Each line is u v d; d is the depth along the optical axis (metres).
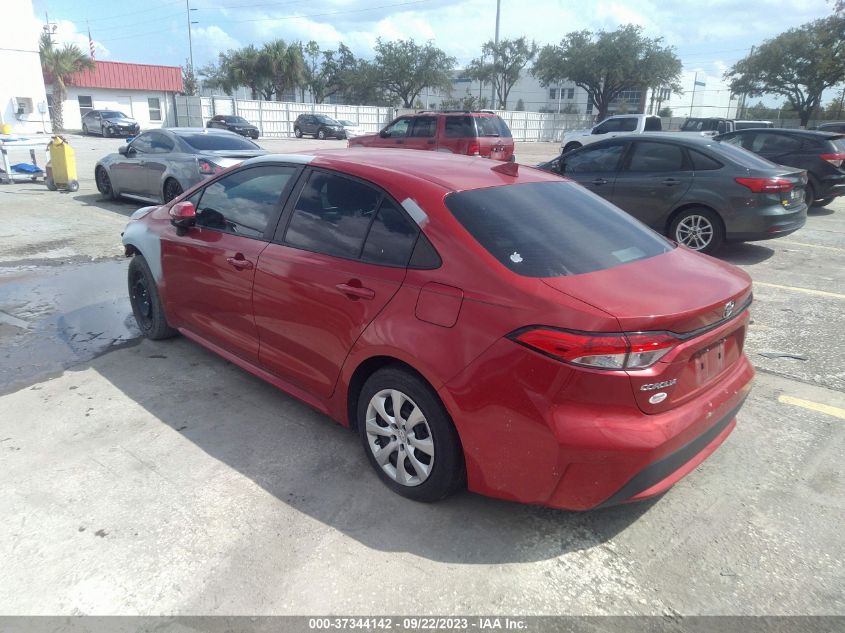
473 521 2.96
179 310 4.55
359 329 3.07
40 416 3.84
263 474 3.29
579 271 2.78
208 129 10.79
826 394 4.32
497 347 2.55
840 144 12.22
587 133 24.05
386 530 2.88
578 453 2.44
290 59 57.31
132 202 11.77
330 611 2.42
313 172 3.61
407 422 2.98
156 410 3.94
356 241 3.23
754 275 7.43
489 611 2.44
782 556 2.76
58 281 6.70
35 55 30.98
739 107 63.34
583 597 2.52
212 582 2.54
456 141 15.40
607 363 2.39
